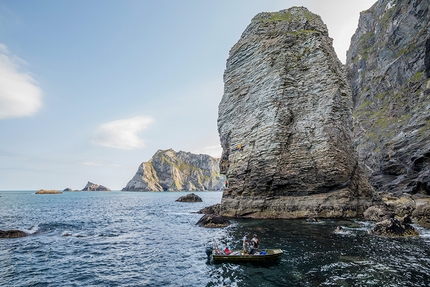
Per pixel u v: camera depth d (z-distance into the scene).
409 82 78.56
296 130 43.22
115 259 20.61
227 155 53.88
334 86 43.88
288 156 42.09
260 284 14.55
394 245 21.80
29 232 31.28
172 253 22.16
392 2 116.25
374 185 70.75
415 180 52.41
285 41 48.78
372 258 18.34
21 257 21.16
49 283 15.72
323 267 16.73
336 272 15.81
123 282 15.71
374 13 130.25
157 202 104.81
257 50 51.81
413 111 67.62
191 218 47.41
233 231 30.66
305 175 40.78
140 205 86.62
